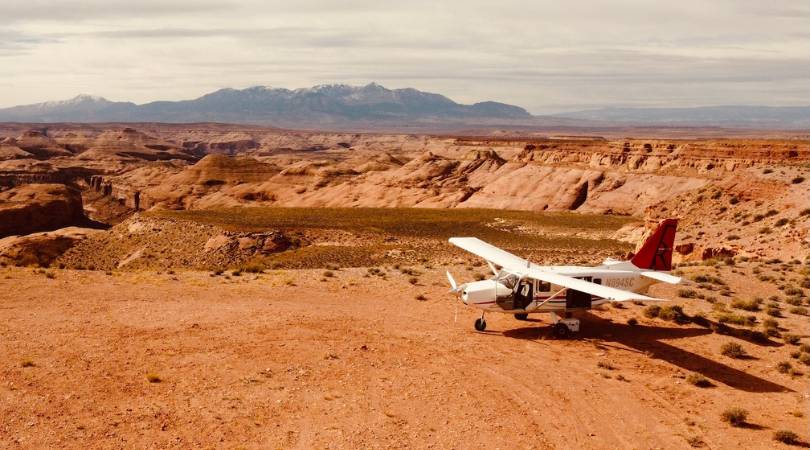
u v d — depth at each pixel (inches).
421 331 917.2
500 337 901.8
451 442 573.0
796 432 611.8
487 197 6870.1
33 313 919.7
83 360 725.3
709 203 2726.4
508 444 575.2
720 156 5625.0
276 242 3265.3
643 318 1019.9
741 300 1113.4
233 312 976.3
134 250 3417.8
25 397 616.4
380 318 982.4
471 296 906.1
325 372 728.3
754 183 2613.2
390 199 7677.2
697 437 597.3
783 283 1268.5
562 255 2760.8
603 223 4458.7
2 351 740.0
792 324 972.6
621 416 644.7
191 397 640.4
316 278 1322.6
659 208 3051.2
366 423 601.6
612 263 985.5
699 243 2159.2
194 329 871.7
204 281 1262.3
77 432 554.6
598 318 1016.2
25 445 526.6
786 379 753.6
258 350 792.3
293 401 644.1
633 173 6200.8
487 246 1104.2
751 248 1868.8
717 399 692.7
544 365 786.2
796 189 2347.4
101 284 1174.3
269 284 1246.3
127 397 632.4
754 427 623.5
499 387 708.7
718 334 931.3
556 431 606.5
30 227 5979.3
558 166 7037.4
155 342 805.2
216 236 3336.6
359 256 2662.4
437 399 666.8
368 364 762.8
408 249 2908.5
